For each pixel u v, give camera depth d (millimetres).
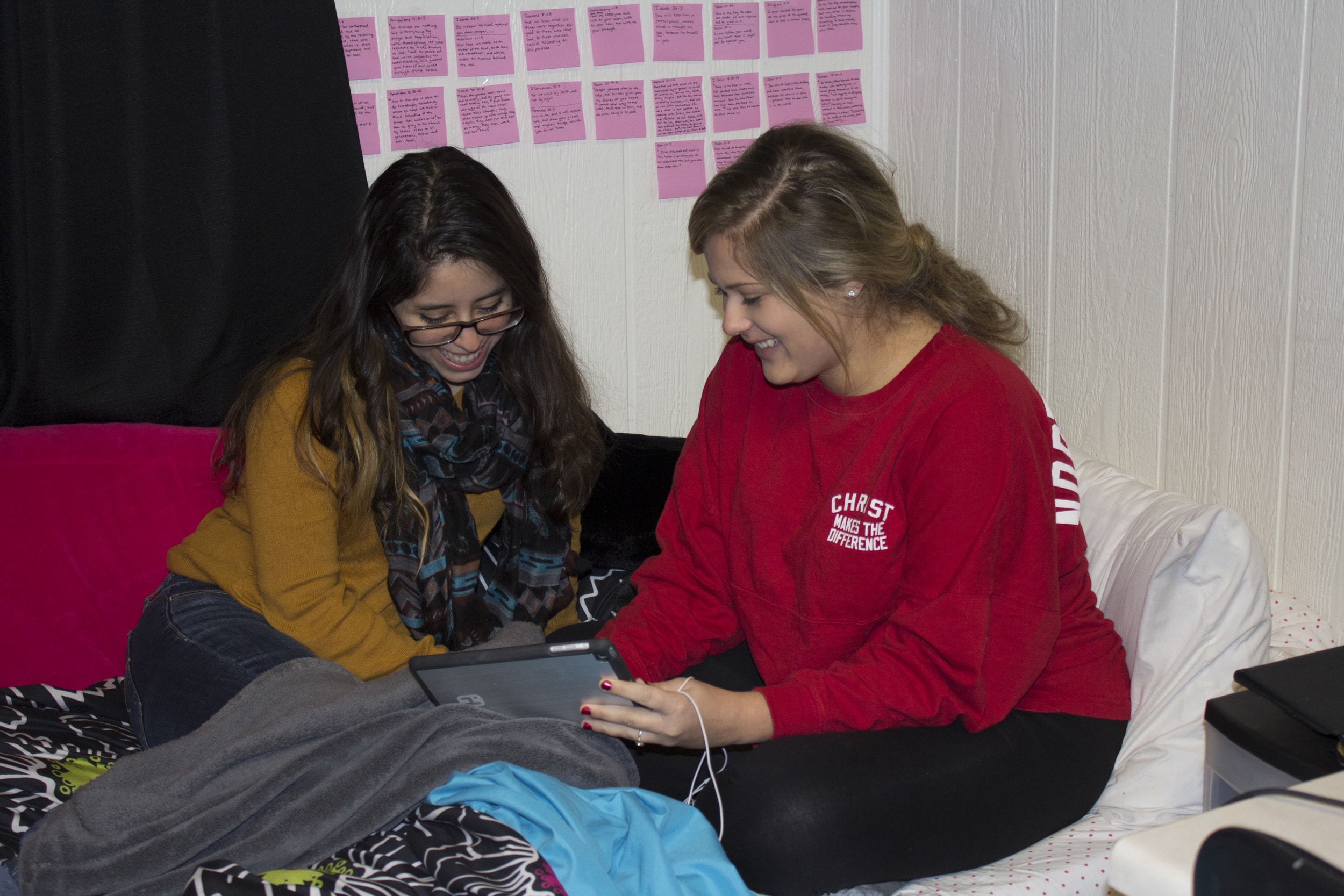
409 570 1465
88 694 1483
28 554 1646
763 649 1318
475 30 1899
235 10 1689
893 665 1153
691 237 1181
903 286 1184
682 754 1229
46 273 1673
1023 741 1174
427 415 1441
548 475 1590
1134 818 1173
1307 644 1311
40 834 1048
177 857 1052
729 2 2020
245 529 1483
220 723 1173
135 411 1766
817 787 1094
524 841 1034
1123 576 1401
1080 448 1735
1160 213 1518
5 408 1730
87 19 1623
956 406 1144
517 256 1364
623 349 2133
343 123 1780
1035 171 1756
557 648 1065
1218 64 1398
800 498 1271
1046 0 1688
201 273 1747
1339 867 519
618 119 2004
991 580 1139
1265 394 1385
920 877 1145
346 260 1380
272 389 1376
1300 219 1308
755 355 1364
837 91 2131
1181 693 1249
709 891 1021
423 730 1143
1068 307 1724
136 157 1683
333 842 1094
